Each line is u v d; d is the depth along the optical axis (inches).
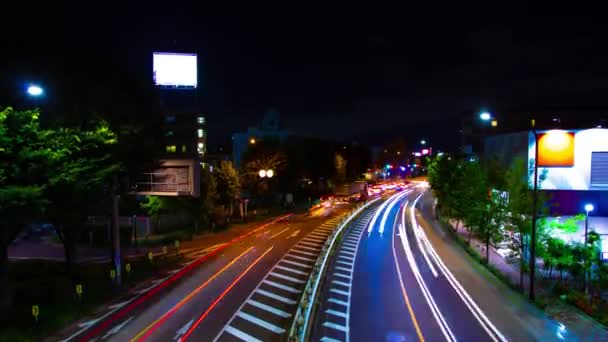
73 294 802.2
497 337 626.8
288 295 832.9
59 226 904.3
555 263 849.5
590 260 776.9
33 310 644.7
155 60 1781.5
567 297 783.7
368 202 2672.2
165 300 803.4
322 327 666.8
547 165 1062.4
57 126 745.6
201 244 1368.1
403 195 3289.9
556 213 1040.8
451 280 943.0
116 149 887.1
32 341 609.6
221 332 647.8
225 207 1873.8
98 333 647.8
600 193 1054.4
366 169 4018.2
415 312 735.1
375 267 1067.9
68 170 676.1
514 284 888.3
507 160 1214.9
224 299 807.7
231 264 1093.1
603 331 647.1
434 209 2362.2
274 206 2383.1
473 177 1159.6
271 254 1213.7
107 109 889.5
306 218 2004.2
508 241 1074.1
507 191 924.6
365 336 631.8
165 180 1051.9
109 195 873.5
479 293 843.4
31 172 587.5
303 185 2933.1
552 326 668.1
